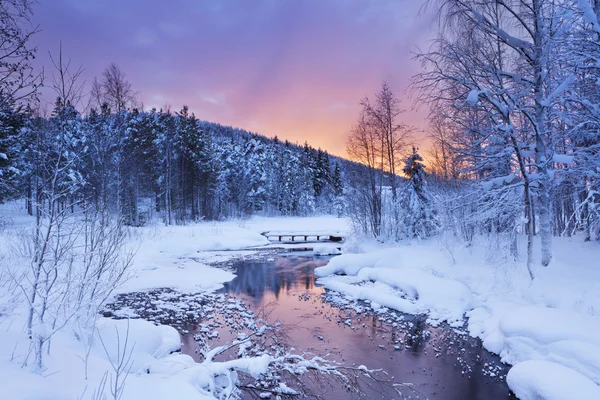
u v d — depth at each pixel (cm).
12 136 1026
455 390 677
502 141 1051
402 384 695
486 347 866
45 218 493
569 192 1163
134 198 2845
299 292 1465
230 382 568
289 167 6531
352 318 1121
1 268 624
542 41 904
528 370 639
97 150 1962
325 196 7238
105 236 624
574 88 935
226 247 2792
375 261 1738
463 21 986
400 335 973
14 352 450
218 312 1156
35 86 541
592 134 930
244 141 7412
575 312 764
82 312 547
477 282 1205
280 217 5953
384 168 2352
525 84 996
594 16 771
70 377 437
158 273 1677
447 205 1239
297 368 705
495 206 1045
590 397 525
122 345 646
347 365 777
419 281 1295
